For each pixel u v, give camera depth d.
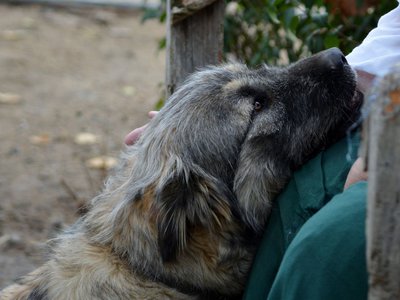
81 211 2.43
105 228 1.96
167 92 2.16
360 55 1.88
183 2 2.10
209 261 1.88
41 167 3.31
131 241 1.90
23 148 3.50
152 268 1.89
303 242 1.58
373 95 1.42
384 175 1.40
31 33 5.11
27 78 4.40
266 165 1.90
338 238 1.56
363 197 1.59
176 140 1.92
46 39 5.03
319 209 1.72
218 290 1.91
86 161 3.36
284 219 1.79
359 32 2.22
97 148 3.51
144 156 1.95
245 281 1.90
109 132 3.72
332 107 1.89
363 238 1.55
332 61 1.90
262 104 1.94
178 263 1.88
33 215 2.94
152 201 1.87
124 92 4.27
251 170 1.90
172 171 1.87
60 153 3.46
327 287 1.56
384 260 1.42
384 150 1.39
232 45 2.53
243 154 1.92
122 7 5.67
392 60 1.83
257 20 2.43
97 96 4.21
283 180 1.90
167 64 2.16
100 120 3.87
